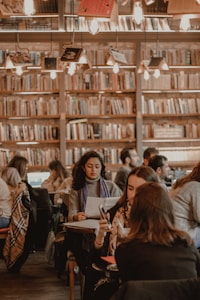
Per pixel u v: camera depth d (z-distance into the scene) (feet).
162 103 29.66
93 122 29.76
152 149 22.39
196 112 29.73
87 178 16.49
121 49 29.60
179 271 8.43
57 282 18.85
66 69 23.86
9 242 20.38
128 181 12.46
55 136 29.25
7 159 28.81
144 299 6.59
